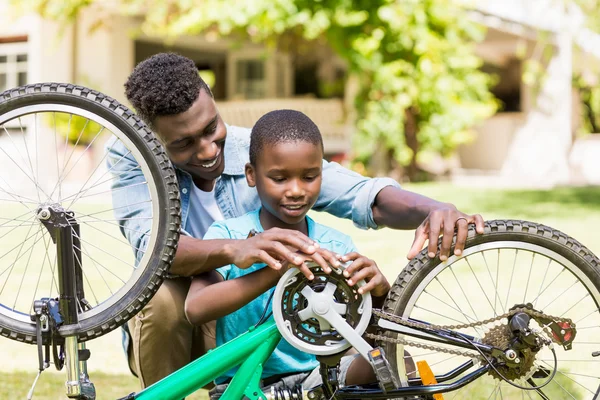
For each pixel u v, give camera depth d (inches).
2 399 116.3
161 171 77.4
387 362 76.0
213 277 83.7
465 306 159.3
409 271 79.9
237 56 557.3
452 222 80.0
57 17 410.0
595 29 391.2
